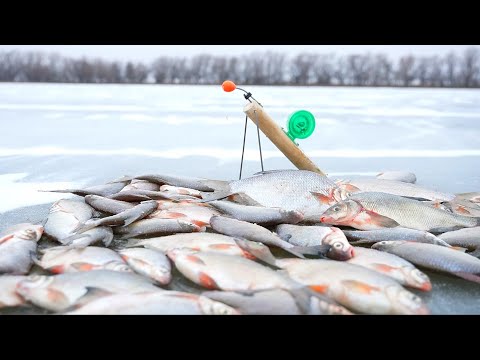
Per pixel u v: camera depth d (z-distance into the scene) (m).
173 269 0.63
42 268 0.61
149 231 0.72
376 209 0.78
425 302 0.56
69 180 1.06
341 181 0.94
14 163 1.20
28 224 0.73
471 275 0.60
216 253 0.60
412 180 1.05
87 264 0.59
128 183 0.97
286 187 0.84
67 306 0.51
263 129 0.91
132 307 0.50
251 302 0.51
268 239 0.67
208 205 0.81
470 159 1.34
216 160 1.29
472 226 0.77
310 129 0.94
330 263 0.58
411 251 0.64
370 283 0.53
